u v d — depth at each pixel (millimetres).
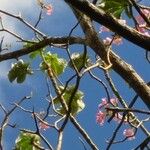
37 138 5070
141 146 2820
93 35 4035
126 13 3658
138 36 2461
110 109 2920
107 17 2439
